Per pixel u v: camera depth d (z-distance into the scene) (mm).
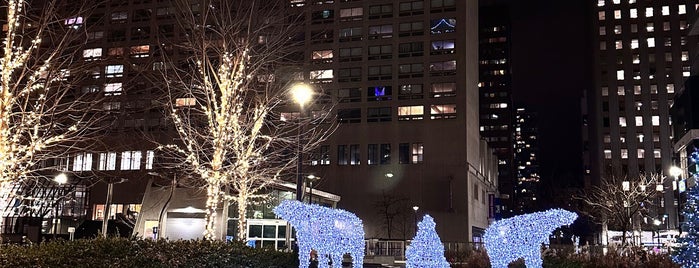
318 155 85188
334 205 60500
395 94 85625
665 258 21828
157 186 42344
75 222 67562
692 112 58781
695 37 135250
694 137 57906
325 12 89812
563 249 30344
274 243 45438
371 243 53344
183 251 14531
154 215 37875
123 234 43594
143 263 12680
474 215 86750
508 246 15289
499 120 193250
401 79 86062
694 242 17750
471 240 82562
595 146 141000
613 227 93312
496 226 15516
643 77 137125
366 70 87062
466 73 85125
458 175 81438
